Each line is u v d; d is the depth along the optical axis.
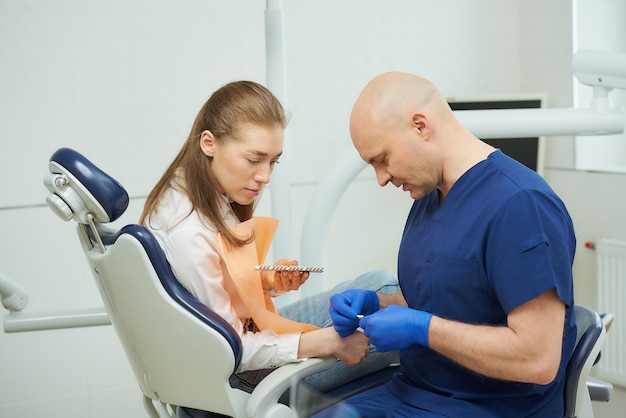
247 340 1.52
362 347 1.55
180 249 1.51
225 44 3.04
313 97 3.20
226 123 1.57
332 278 3.29
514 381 1.47
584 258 3.26
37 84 2.82
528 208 1.41
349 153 2.15
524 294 1.38
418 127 1.50
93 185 1.42
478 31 3.45
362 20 3.25
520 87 3.54
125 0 2.90
